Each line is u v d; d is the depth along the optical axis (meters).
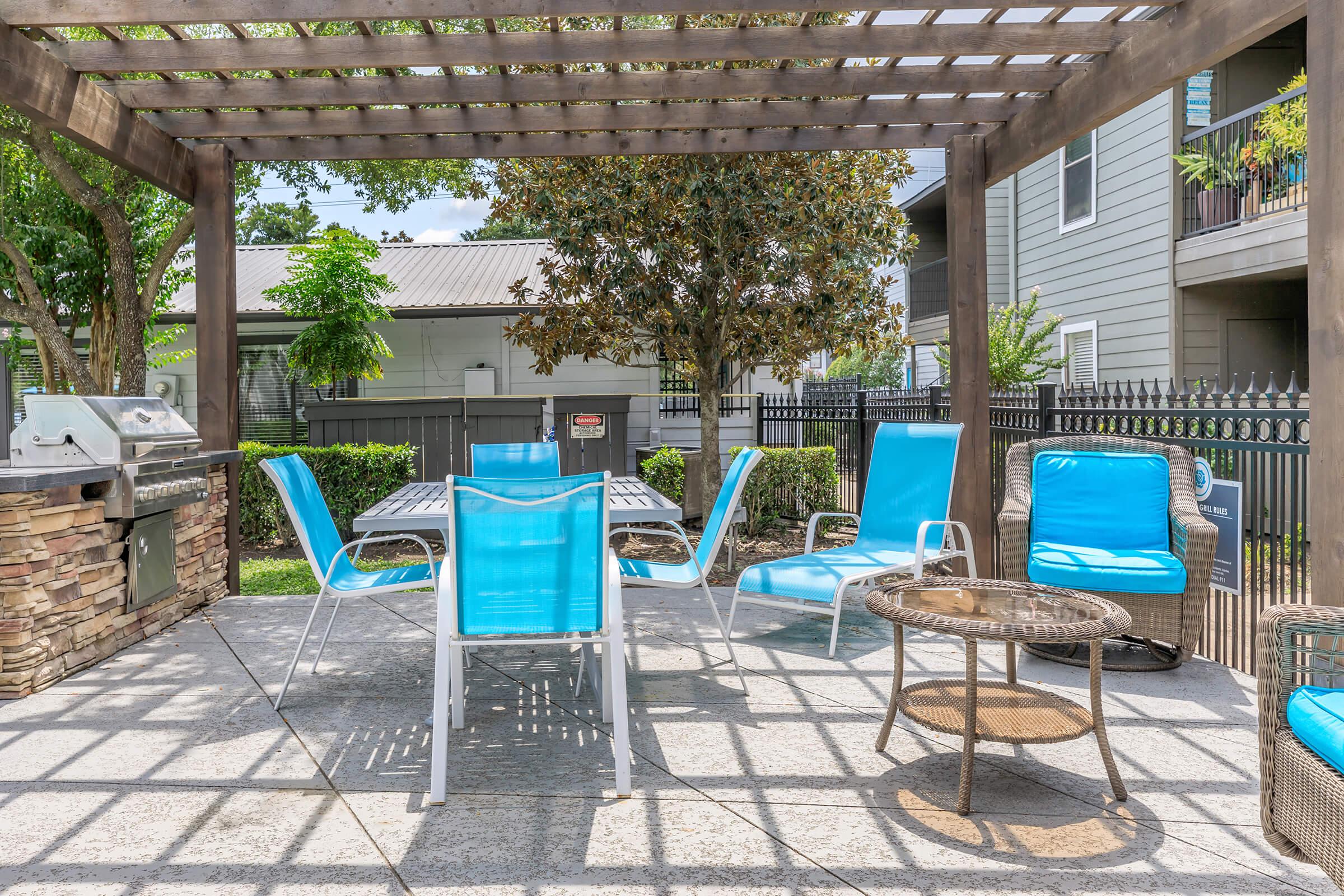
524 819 2.73
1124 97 4.45
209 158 5.88
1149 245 10.11
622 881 2.36
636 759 3.22
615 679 2.97
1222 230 9.16
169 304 9.34
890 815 2.75
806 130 5.95
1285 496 4.04
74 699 3.92
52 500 4.15
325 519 4.40
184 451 5.36
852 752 3.28
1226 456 4.42
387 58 4.55
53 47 4.54
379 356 12.36
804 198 6.91
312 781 3.03
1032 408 5.88
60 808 2.82
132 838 2.61
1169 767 3.12
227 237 5.97
